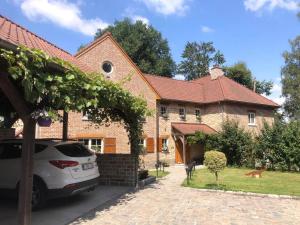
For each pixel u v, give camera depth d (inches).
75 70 296.7
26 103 266.1
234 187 546.9
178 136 1143.0
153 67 2060.8
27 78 228.7
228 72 2204.7
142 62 1984.5
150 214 356.2
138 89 1072.2
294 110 1760.6
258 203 422.3
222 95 1249.4
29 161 268.7
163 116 1151.6
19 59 227.8
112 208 381.7
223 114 1213.1
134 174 535.2
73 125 895.1
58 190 354.3
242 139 1008.9
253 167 967.6
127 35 2070.6
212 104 1251.8
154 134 1111.6
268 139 934.4
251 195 479.2
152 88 1112.2
